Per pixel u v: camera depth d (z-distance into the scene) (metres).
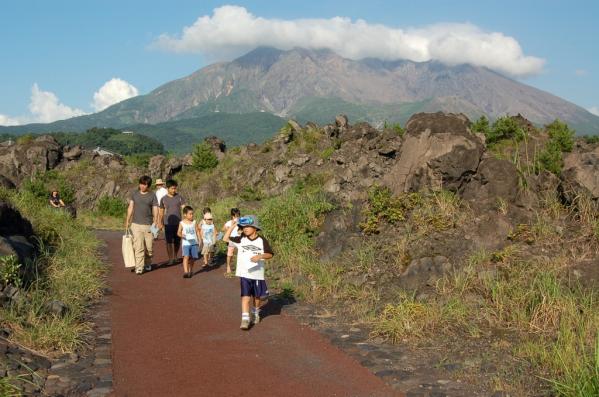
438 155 11.02
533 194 10.45
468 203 10.37
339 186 27.67
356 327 7.54
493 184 10.45
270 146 37.56
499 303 7.47
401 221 10.69
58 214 16.53
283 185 32.31
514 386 5.23
